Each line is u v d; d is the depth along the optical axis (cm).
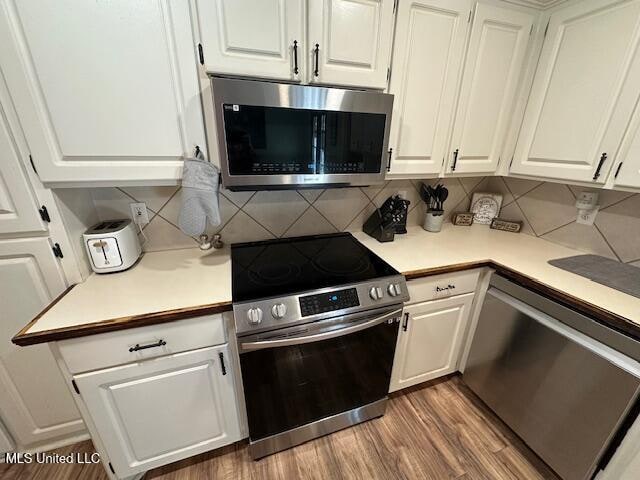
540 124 135
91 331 83
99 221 123
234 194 140
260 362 102
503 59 131
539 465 128
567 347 106
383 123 111
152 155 97
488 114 140
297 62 99
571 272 123
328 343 111
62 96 82
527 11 126
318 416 129
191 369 103
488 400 147
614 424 94
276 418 119
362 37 102
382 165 119
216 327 99
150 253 135
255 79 97
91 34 79
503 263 132
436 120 130
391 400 159
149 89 89
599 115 112
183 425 111
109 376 92
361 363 123
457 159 143
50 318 85
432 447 135
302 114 98
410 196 178
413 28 111
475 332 150
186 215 103
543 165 136
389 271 120
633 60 101
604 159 113
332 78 104
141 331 90
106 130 89
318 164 108
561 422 112
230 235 146
